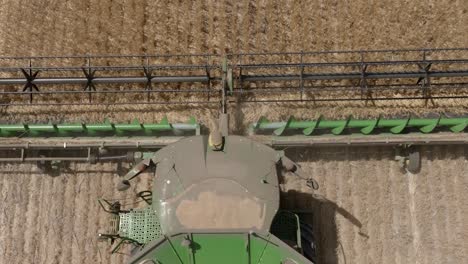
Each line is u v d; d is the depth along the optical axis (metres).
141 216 8.66
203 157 7.98
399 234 9.82
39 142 9.68
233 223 7.56
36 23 10.94
